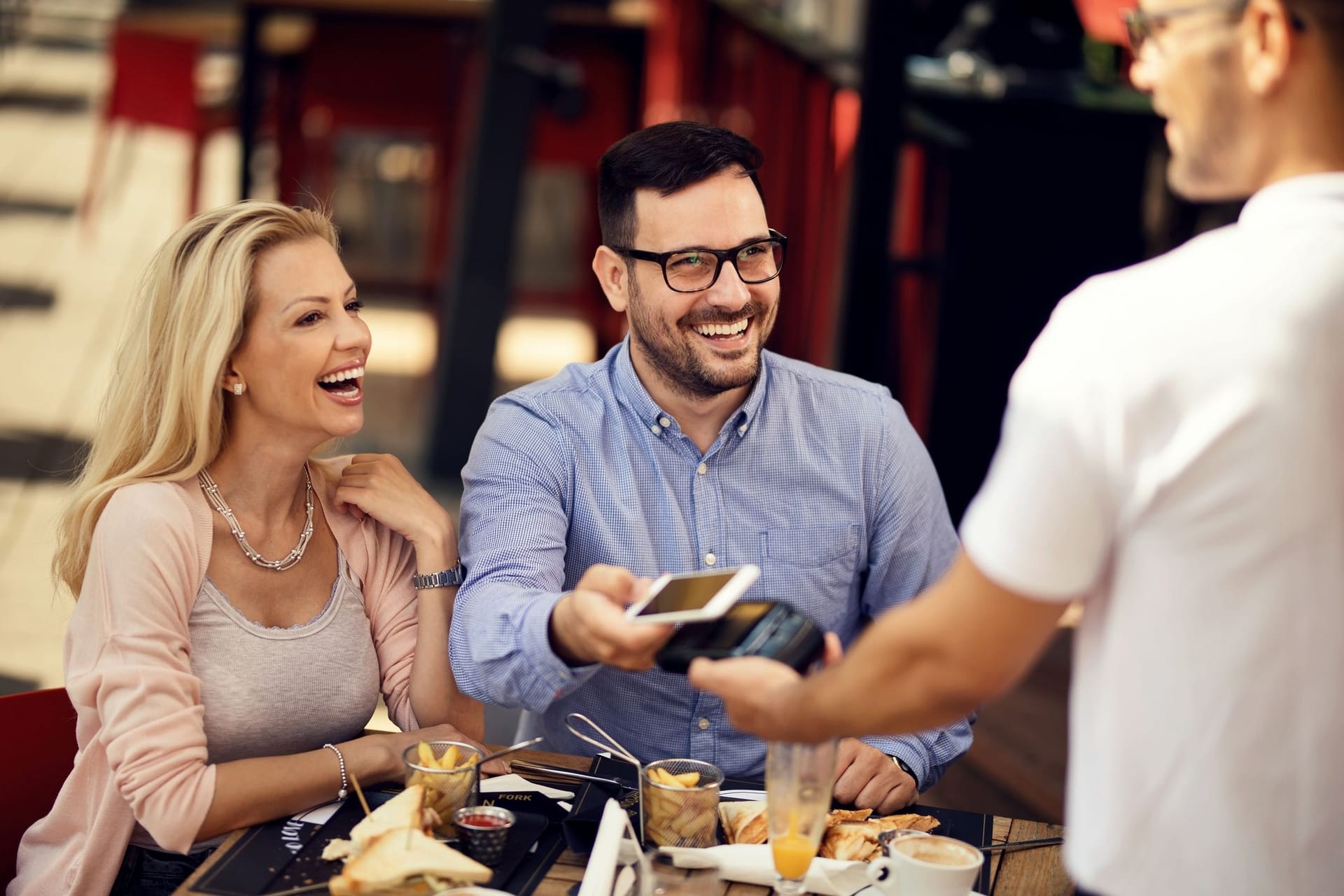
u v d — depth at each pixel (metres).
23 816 1.94
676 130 1.91
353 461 2.11
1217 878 1.23
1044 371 1.22
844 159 4.29
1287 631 1.20
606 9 4.80
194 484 1.91
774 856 1.47
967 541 1.23
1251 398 1.17
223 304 1.84
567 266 8.07
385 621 2.08
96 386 5.77
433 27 4.91
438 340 5.35
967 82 4.29
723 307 1.91
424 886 1.48
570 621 1.62
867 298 3.90
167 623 1.82
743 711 1.42
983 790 3.29
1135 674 1.22
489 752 1.87
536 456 2.03
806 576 2.09
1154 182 4.42
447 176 5.25
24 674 3.47
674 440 2.04
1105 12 3.10
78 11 14.77
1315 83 1.19
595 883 1.49
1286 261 1.20
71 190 9.13
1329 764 1.24
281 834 1.67
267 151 5.48
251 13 4.64
